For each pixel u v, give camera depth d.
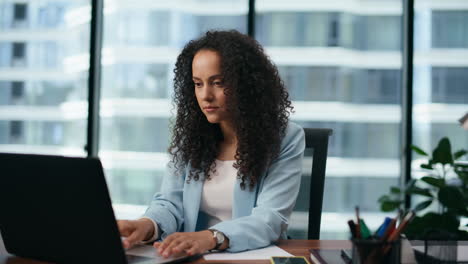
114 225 0.89
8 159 0.97
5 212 1.03
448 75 3.34
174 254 1.06
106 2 3.47
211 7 3.41
